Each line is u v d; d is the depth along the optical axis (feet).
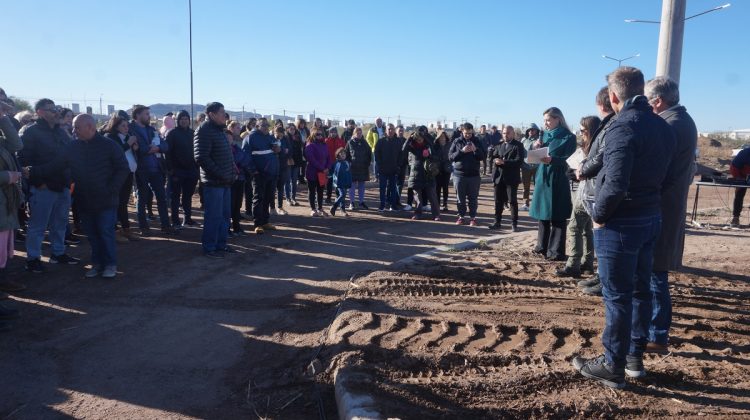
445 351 14.51
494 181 32.71
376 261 24.66
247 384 13.46
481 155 34.50
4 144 18.19
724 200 55.16
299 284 20.97
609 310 12.59
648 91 14.88
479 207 44.73
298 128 48.44
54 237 22.94
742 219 39.91
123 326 16.84
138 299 19.15
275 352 15.14
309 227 33.19
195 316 17.69
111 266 21.43
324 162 37.24
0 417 11.92
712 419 11.50
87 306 18.43
